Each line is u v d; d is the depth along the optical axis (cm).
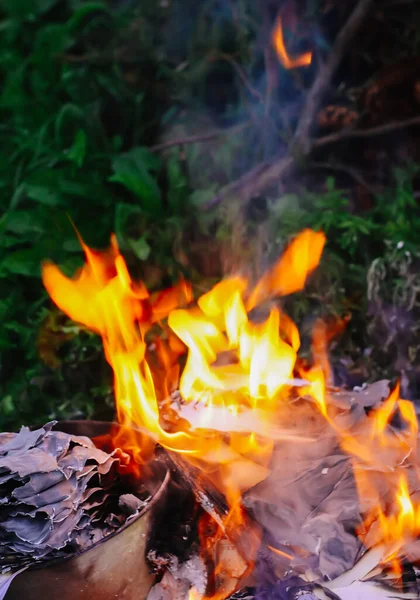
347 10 222
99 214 203
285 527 111
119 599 107
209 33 231
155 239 192
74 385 179
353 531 110
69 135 218
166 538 120
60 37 227
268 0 221
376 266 170
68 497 104
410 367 168
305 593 113
